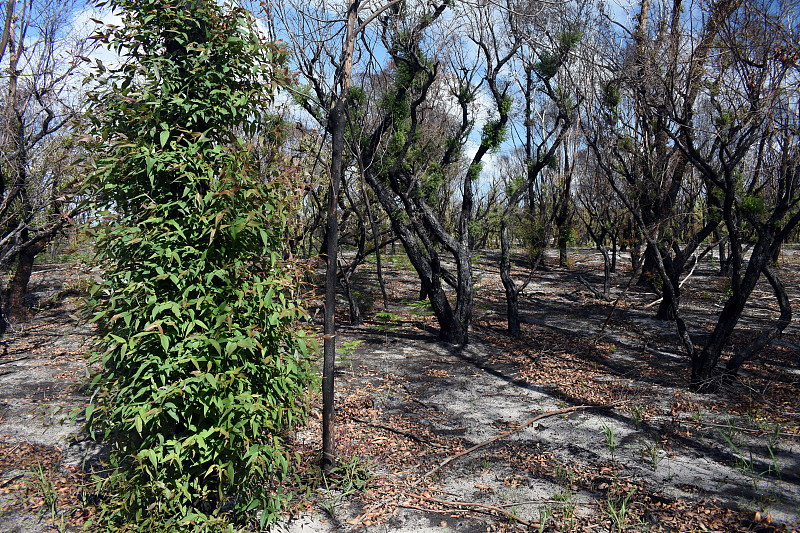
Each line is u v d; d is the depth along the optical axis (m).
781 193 6.23
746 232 8.99
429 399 6.47
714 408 6.00
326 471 4.24
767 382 6.93
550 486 4.25
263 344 3.21
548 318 11.80
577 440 5.19
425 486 4.26
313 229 10.17
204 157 3.08
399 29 7.70
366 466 4.51
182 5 3.08
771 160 6.64
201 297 2.98
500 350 8.96
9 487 4.08
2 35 8.01
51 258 17.33
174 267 2.99
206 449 2.92
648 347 9.05
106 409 2.99
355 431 5.38
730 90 6.22
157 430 3.05
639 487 4.18
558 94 9.41
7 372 7.34
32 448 4.82
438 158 9.71
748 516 3.69
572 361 8.22
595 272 18.89
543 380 7.27
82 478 4.17
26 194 8.55
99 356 3.04
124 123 3.12
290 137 6.71
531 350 8.92
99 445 4.86
